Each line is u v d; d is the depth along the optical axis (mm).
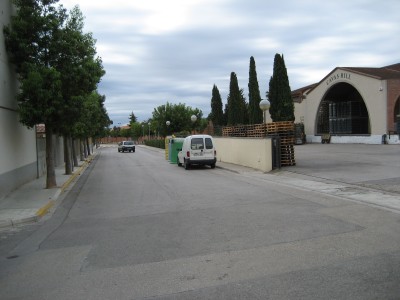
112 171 25422
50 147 15922
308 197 11992
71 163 25312
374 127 40688
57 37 15102
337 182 14891
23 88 13984
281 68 27969
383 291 4672
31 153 18750
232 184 16141
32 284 5465
